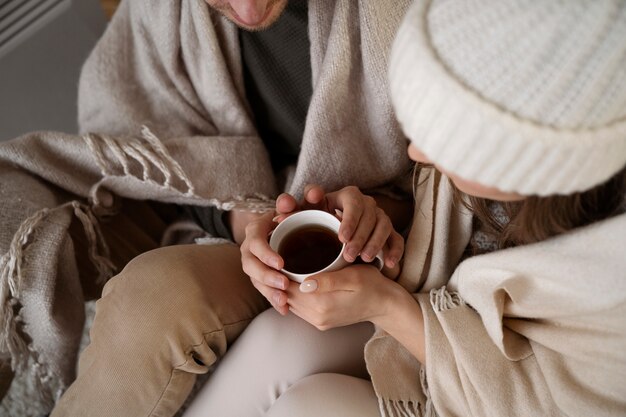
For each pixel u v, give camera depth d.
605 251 0.53
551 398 0.59
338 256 0.64
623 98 0.42
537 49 0.41
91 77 0.89
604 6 0.40
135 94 0.90
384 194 0.85
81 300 0.83
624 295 0.52
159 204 0.98
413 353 0.69
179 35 0.84
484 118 0.43
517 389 0.60
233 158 0.85
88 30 1.14
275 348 0.72
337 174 0.80
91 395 0.70
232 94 0.86
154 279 0.71
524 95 0.42
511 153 0.44
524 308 0.60
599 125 0.43
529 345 0.63
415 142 0.49
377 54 0.72
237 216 0.86
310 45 0.77
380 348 0.71
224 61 0.84
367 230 0.67
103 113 0.89
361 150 0.80
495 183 0.47
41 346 0.80
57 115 1.23
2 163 0.79
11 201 0.76
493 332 0.61
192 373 0.74
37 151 0.80
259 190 0.86
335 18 0.73
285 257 0.66
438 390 0.64
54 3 1.07
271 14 0.74
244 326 0.78
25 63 1.12
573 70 0.41
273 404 0.69
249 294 0.79
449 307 0.66
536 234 0.59
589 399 0.57
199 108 0.91
